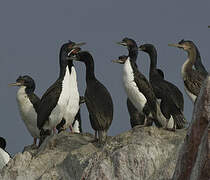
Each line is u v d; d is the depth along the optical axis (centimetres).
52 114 1862
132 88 1822
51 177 1523
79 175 1499
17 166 1590
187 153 986
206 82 994
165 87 1805
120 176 1342
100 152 1445
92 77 1828
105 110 1686
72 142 1717
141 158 1347
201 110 983
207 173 912
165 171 1299
